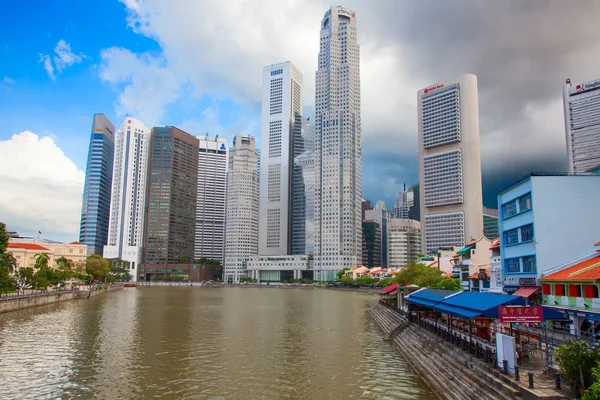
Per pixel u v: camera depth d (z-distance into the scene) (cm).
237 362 5231
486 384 3256
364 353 5825
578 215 5522
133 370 4762
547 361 3219
